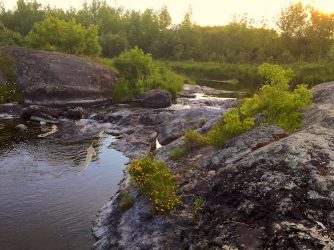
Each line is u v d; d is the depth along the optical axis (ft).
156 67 132.98
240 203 25.81
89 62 110.52
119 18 327.06
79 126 74.84
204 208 28.76
